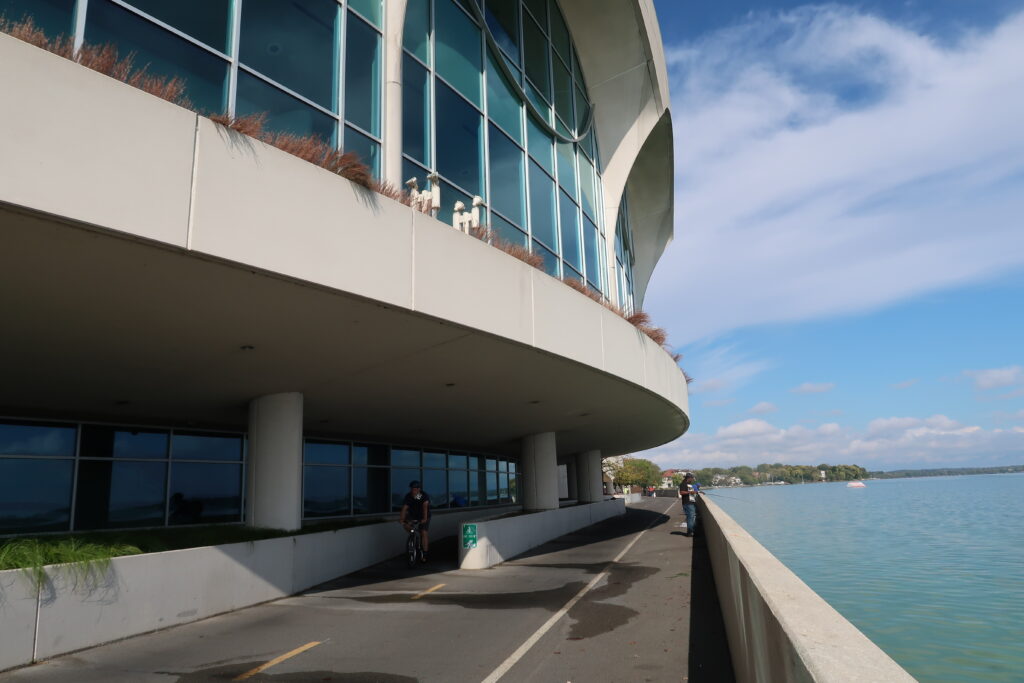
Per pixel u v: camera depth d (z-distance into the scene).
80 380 10.66
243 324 8.48
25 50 5.47
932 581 26.45
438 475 24.73
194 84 8.18
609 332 14.19
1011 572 28.34
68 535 10.32
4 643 6.21
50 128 5.53
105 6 7.45
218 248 6.56
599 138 23.55
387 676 5.98
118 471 13.85
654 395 17.27
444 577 12.23
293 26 9.66
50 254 6.15
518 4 17.22
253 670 6.22
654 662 6.25
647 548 16.11
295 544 10.80
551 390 14.99
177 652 6.90
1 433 12.16
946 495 152.88
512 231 14.93
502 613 8.74
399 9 11.38
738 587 4.84
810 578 27.81
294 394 12.46
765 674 3.07
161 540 9.22
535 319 11.23
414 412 16.16
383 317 8.78
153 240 6.07
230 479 16.11
